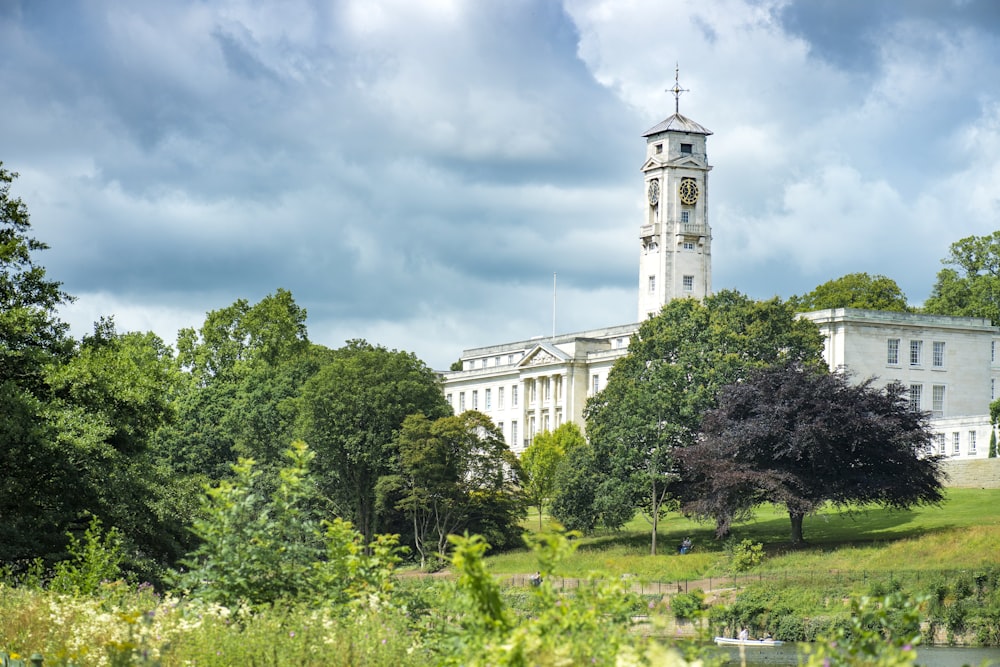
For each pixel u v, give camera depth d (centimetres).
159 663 2030
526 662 1675
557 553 2072
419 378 13088
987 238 19212
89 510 5444
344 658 2264
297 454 3062
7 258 6134
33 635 2434
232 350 17525
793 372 11012
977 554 9019
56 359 5975
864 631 1670
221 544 2878
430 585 2881
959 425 14562
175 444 13562
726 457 10994
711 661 1759
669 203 19838
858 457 10750
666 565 10212
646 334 13762
